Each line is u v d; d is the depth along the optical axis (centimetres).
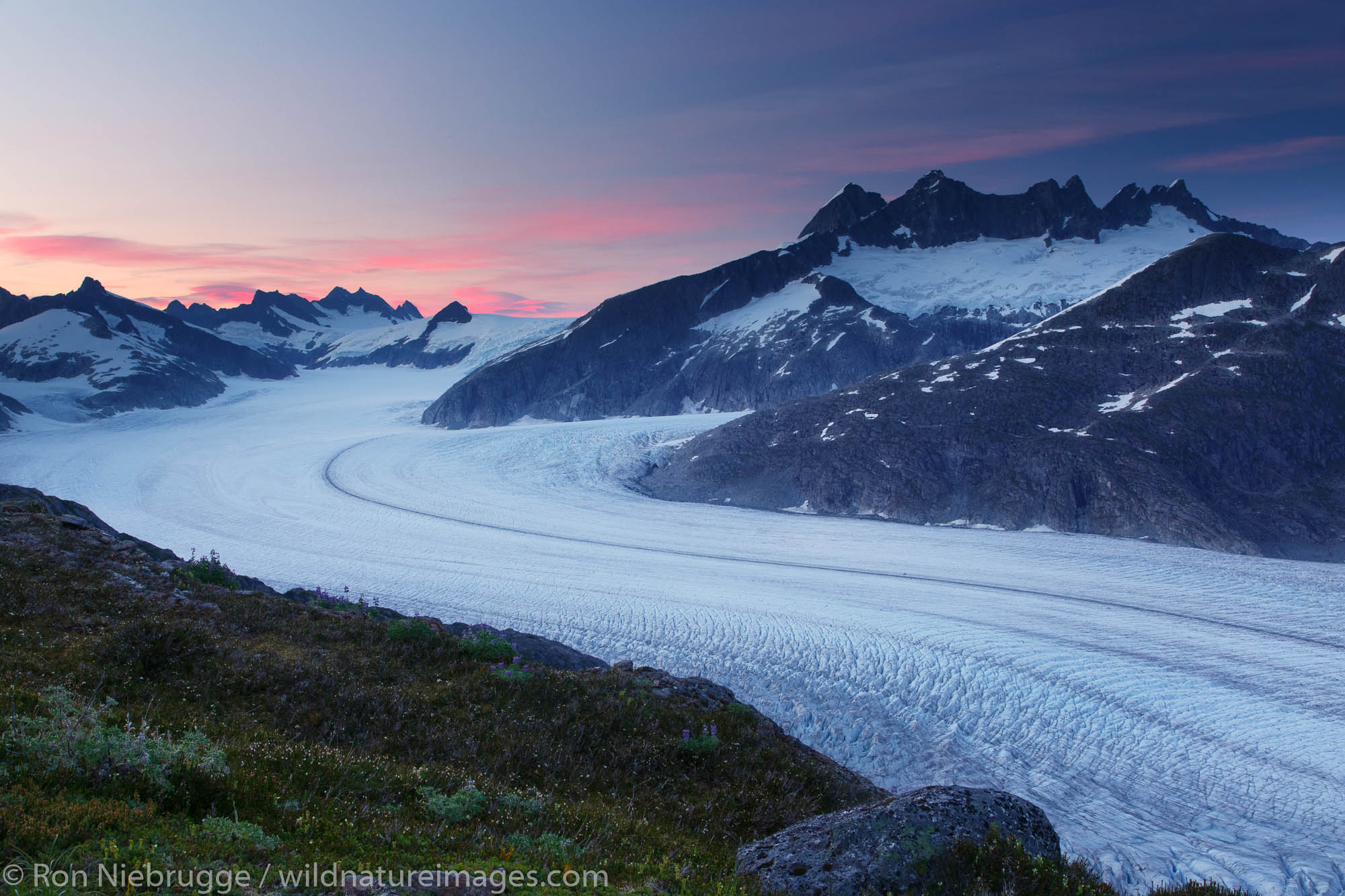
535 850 723
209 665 1270
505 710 1453
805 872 800
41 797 583
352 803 784
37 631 1277
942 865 774
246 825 620
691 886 705
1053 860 823
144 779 667
